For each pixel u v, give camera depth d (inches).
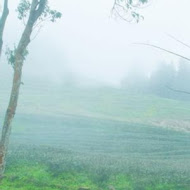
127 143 3609.7
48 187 1534.2
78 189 1561.3
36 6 824.3
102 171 1815.9
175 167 2135.8
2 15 887.1
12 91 813.9
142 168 1964.8
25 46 826.2
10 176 1608.0
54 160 1916.8
